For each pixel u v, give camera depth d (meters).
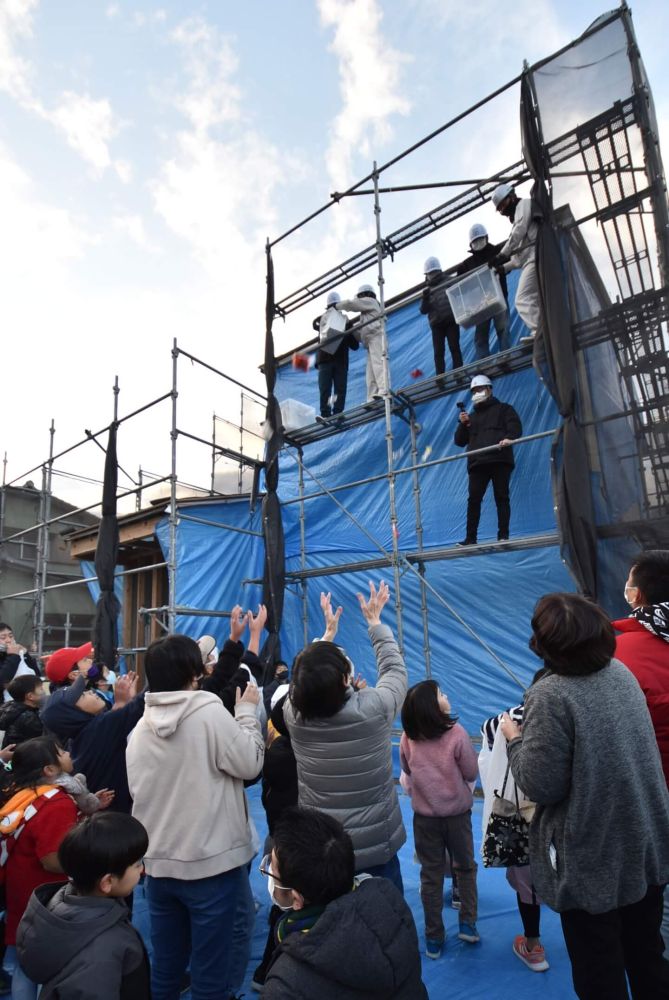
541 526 6.70
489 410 6.11
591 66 4.78
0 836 2.51
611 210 4.60
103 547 7.93
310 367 9.94
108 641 7.59
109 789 2.92
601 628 1.77
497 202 6.25
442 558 6.36
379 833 2.27
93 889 1.71
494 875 3.97
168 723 2.18
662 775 1.76
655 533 4.14
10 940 2.37
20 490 11.95
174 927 2.22
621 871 1.65
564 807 1.73
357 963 1.29
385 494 8.20
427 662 6.29
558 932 3.16
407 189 6.85
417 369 8.12
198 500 8.42
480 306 6.27
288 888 1.49
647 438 4.36
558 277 4.70
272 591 7.35
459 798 3.07
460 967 2.87
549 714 1.73
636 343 4.43
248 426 10.88
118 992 1.55
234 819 2.24
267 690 3.80
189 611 7.20
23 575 11.66
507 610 6.73
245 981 2.85
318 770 2.29
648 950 1.73
